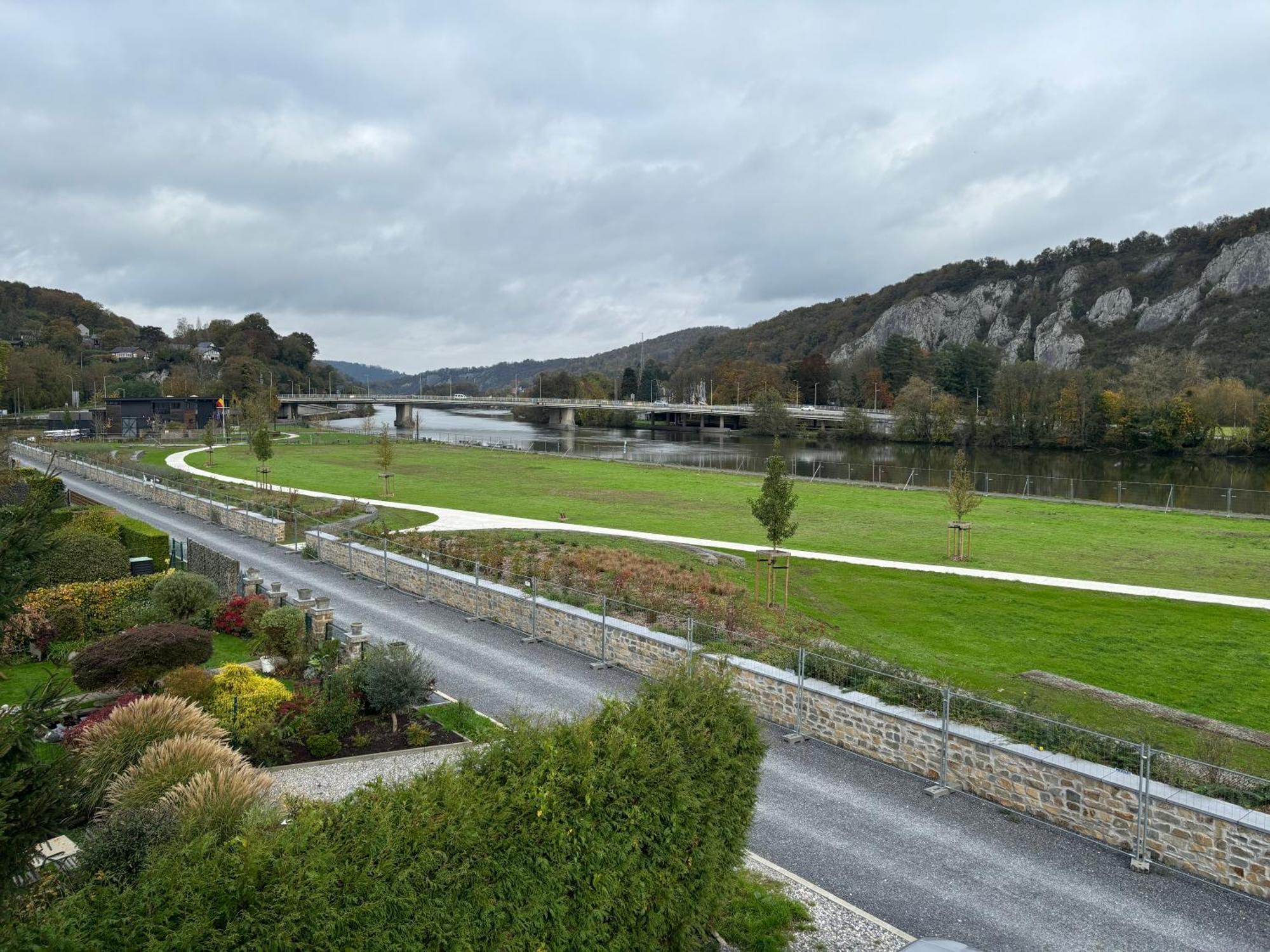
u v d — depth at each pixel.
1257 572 42.72
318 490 68.88
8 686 21.30
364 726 19.25
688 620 23.16
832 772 17.47
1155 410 130.50
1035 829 15.14
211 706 17.91
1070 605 34.91
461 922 8.70
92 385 178.38
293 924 7.76
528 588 28.77
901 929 12.03
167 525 47.41
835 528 55.03
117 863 10.35
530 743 10.69
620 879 10.12
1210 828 13.44
